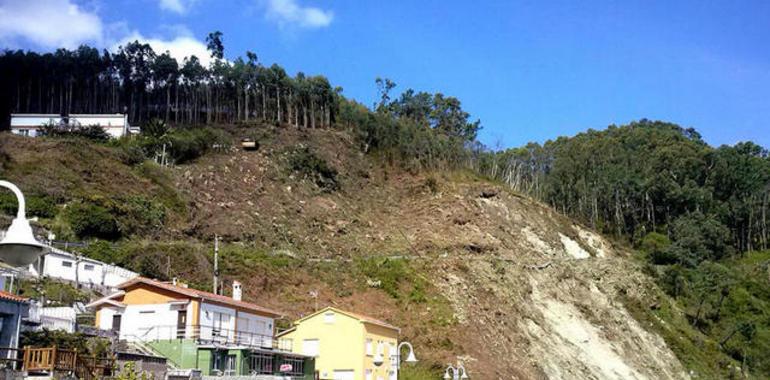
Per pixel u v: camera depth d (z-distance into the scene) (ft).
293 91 565.94
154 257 314.55
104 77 549.13
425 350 305.73
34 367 121.90
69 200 345.72
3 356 137.39
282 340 235.81
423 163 555.69
